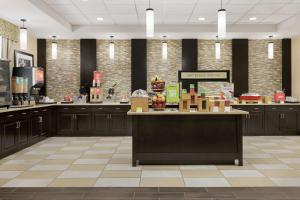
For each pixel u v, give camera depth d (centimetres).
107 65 1115
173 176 485
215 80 733
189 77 733
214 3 759
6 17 785
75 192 410
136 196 394
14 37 873
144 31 990
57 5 771
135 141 552
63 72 1116
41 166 553
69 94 1114
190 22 961
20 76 850
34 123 788
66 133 930
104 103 954
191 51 1091
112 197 391
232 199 382
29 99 832
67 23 942
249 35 1038
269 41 1114
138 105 549
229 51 1113
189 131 557
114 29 991
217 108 544
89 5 774
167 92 577
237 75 1098
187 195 397
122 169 530
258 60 1116
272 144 780
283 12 845
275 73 1116
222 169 527
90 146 756
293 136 924
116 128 933
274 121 941
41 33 1003
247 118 938
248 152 677
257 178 473
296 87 1072
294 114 944
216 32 986
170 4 766
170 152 555
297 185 437
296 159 605
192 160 557
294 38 1082
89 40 1091
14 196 396
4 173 506
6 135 630
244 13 855
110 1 741
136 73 1091
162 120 556
